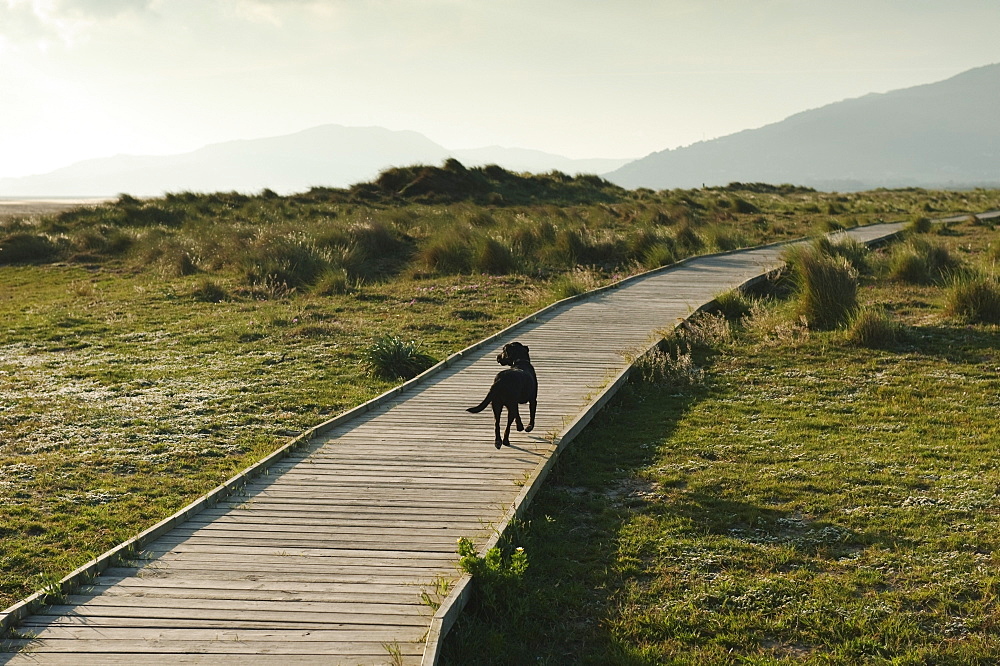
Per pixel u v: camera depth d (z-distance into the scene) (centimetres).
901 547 677
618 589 623
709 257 2584
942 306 1730
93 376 1331
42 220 3562
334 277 2175
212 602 563
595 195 4709
